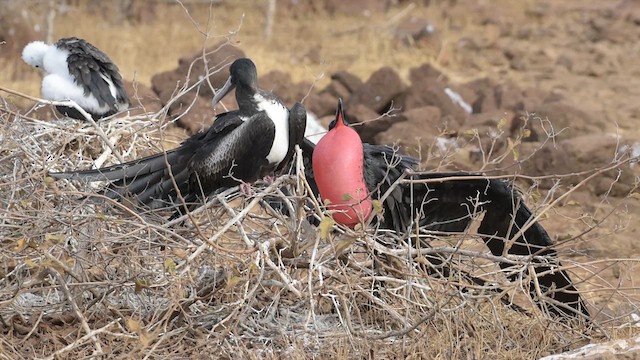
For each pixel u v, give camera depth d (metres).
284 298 24.81
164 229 21.84
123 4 65.25
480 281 24.89
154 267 23.77
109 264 24.12
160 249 23.41
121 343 22.27
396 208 25.78
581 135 43.66
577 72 60.47
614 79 58.97
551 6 74.06
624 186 38.78
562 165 39.66
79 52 30.48
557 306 25.50
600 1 76.88
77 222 22.83
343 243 21.86
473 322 23.28
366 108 45.38
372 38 64.69
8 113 25.66
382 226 26.05
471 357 22.66
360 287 23.27
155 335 20.61
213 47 45.72
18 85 50.28
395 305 24.28
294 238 22.42
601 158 39.50
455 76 59.59
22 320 23.17
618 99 54.38
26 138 25.20
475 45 64.50
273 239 22.56
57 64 30.45
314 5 70.44
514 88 50.03
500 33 68.31
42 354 21.83
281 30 66.44
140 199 23.86
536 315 24.20
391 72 47.31
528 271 25.06
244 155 24.17
